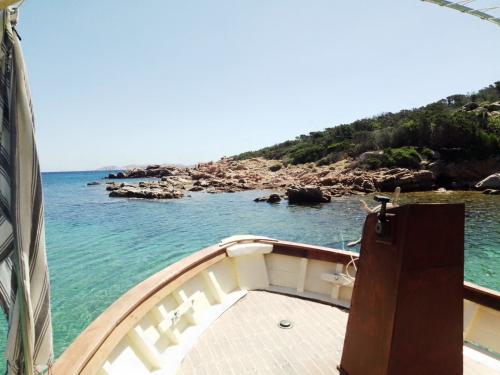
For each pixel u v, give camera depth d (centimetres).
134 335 271
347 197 3241
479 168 3616
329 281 394
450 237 202
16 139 136
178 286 330
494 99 5888
